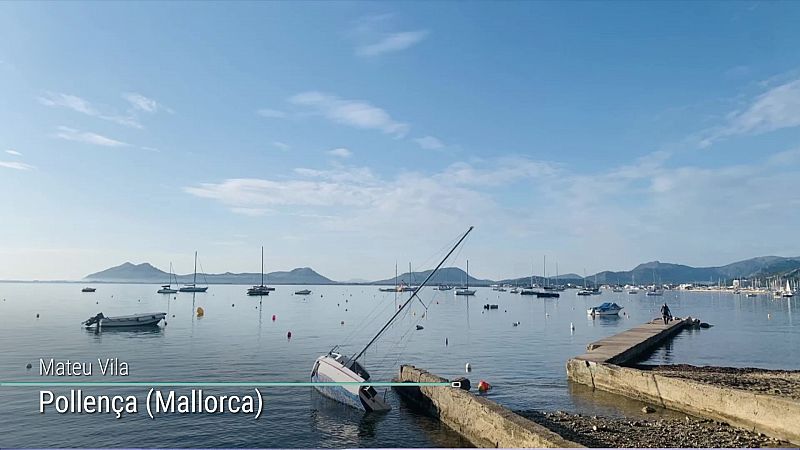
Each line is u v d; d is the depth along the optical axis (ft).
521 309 375.86
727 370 115.24
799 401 65.57
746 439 66.54
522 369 126.62
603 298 621.31
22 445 70.64
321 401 94.17
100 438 73.72
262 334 198.29
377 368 130.72
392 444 72.59
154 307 360.48
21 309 330.95
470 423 74.23
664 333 179.11
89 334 193.57
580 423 75.51
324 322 255.91
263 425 80.38
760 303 511.81
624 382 95.81
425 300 515.91
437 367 130.31
